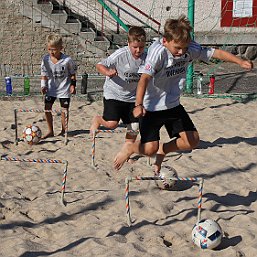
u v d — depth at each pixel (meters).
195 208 6.09
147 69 5.25
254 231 5.50
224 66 18.28
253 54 19.52
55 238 5.48
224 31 19.59
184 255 4.96
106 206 6.22
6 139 9.13
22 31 17.16
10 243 5.25
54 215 6.00
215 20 19.61
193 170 7.51
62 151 8.52
